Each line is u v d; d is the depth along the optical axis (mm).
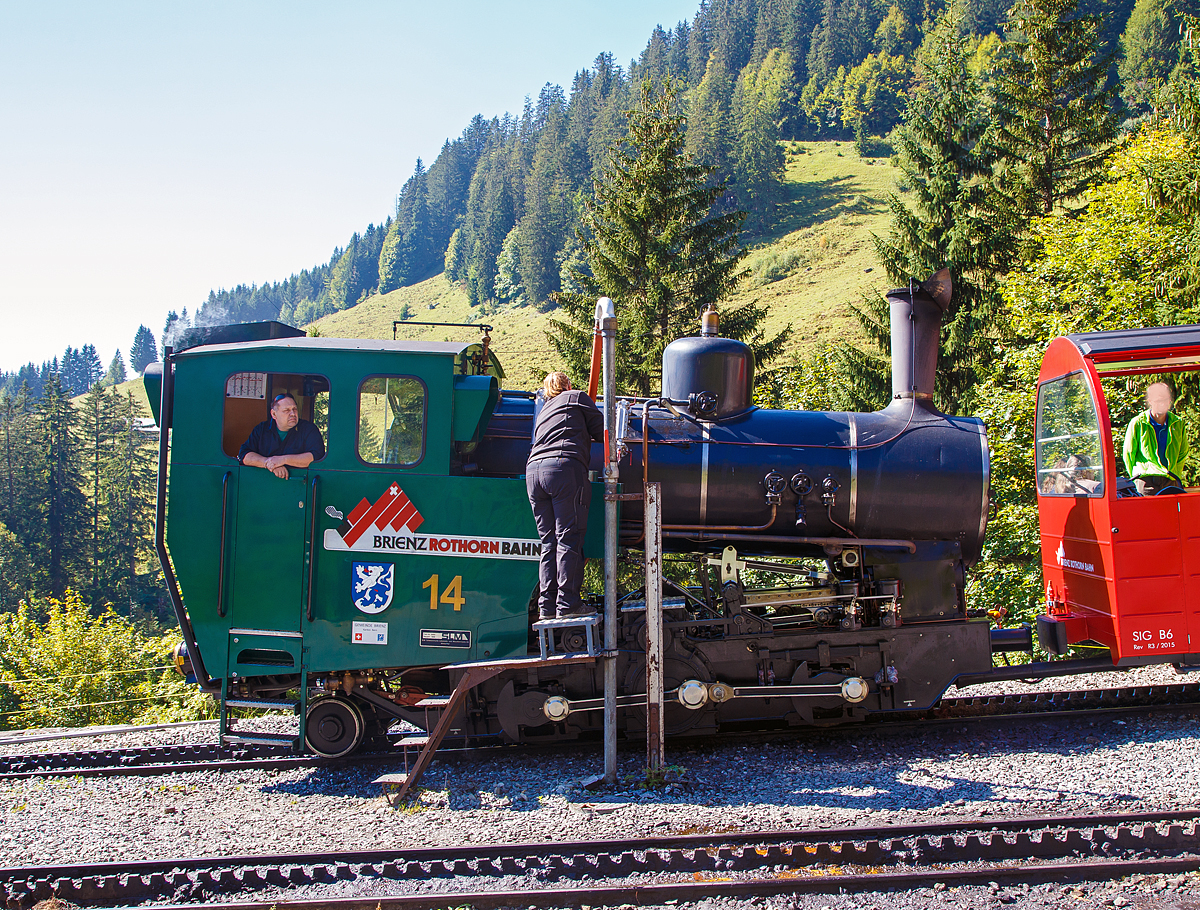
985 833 4398
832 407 20000
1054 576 7199
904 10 152750
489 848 4500
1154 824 4324
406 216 196125
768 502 6188
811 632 6254
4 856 4758
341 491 5949
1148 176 15039
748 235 97375
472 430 6004
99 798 5770
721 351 6520
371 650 5934
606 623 5609
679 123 21516
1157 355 6258
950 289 6547
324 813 5344
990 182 21578
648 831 4723
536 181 137500
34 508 59312
